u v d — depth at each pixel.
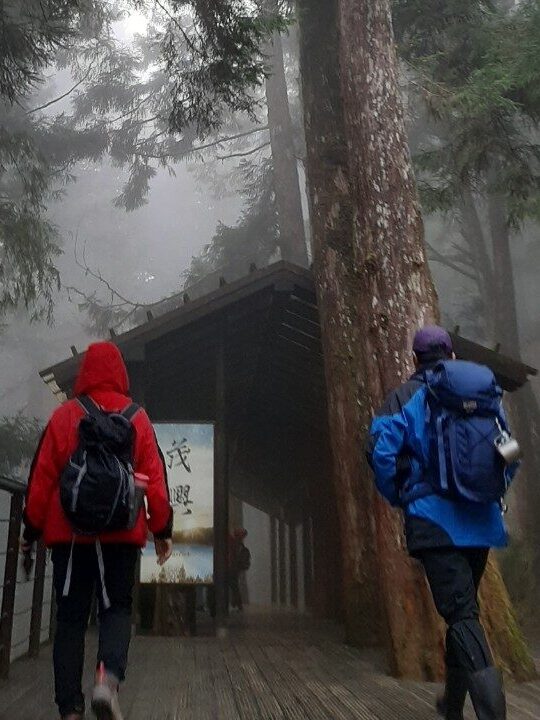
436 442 2.92
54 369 8.25
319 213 8.40
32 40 9.58
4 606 4.98
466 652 2.82
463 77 10.00
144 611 8.62
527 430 17.72
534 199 10.23
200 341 9.76
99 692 2.95
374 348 5.82
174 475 8.73
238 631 9.41
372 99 6.35
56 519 3.13
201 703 4.26
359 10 6.59
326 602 12.96
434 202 11.06
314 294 9.03
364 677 5.26
